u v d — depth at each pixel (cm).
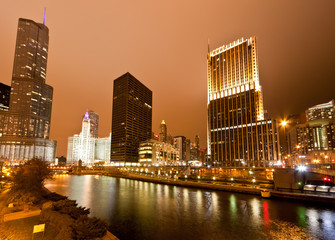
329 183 6812
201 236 3141
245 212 4594
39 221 2767
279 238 3084
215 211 4691
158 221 3900
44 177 4212
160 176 13650
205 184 8700
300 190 6531
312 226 3631
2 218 2861
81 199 6272
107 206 5234
